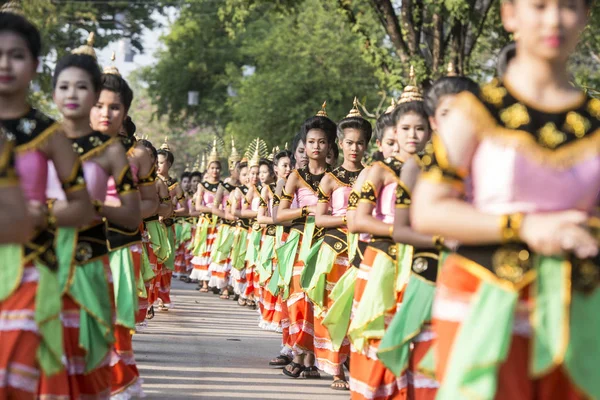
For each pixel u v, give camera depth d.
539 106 5.33
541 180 5.27
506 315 5.21
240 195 26.06
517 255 5.25
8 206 6.14
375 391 9.59
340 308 11.52
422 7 30.89
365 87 52.75
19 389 6.52
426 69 29.78
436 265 8.75
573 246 4.93
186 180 38.69
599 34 34.50
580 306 5.27
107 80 10.51
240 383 13.26
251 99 54.38
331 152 15.12
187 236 35.62
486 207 5.36
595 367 5.23
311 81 52.12
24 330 6.55
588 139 5.29
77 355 8.34
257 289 24.12
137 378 11.07
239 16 34.81
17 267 6.54
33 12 45.41
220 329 19.78
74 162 7.09
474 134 5.33
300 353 14.15
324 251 13.25
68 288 8.09
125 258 10.98
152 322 20.28
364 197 9.98
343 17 31.28
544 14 5.24
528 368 5.27
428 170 5.41
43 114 7.02
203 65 75.25
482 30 32.66
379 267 9.80
